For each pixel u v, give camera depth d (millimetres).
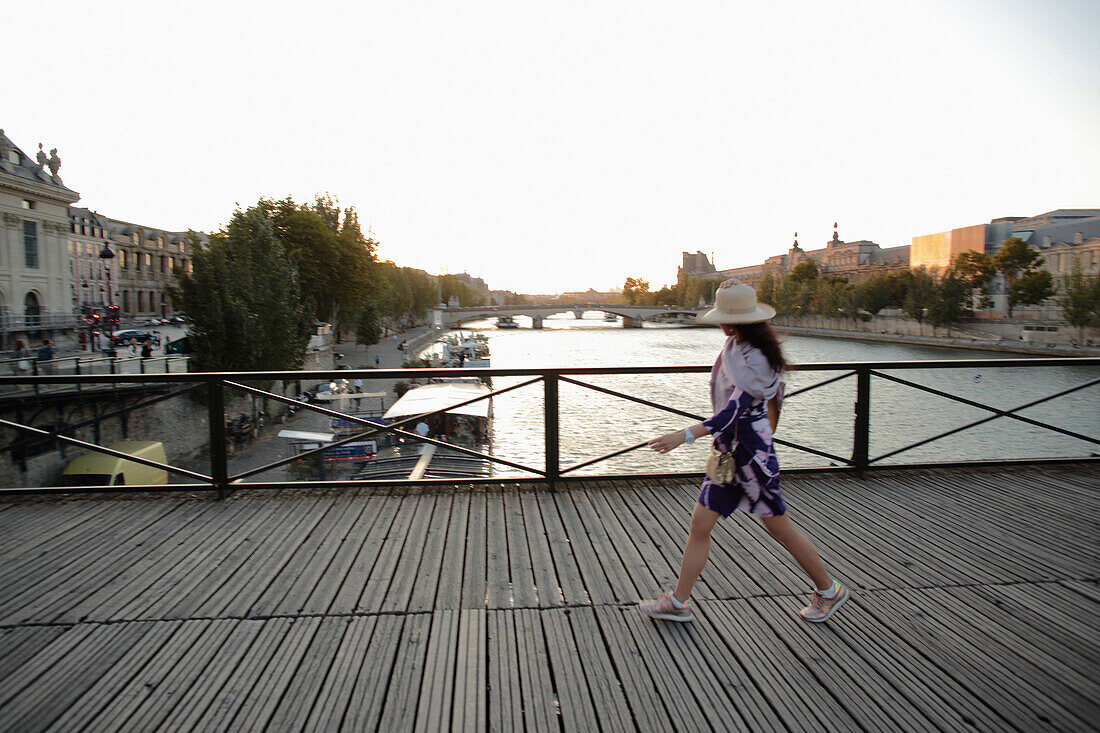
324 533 4473
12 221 38875
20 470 13820
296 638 3123
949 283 85188
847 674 2844
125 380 5023
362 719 2529
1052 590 3672
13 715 2545
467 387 23547
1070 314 68750
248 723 2504
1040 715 2566
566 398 26094
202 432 19016
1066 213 110250
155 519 4750
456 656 2977
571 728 2490
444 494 5285
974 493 5402
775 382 2961
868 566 3982
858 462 5945
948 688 2738
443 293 155250
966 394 22703
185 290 26328
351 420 5250
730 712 2580
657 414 22469
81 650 3018
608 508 4969
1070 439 17547
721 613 3389
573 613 3375
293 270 31375
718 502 3076
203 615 3344
